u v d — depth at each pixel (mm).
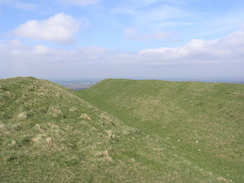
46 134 13219
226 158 17125
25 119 14891
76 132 14805
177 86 36438
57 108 18672
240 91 29375
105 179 9695
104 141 14344
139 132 19156
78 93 41969
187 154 17531
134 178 10242
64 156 11164
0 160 9695
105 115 21703
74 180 9125
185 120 25125
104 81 50625
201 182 11250
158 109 29438
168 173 11508
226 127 22141
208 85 34000
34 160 10258
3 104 16516
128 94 37750
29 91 21750
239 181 13312
